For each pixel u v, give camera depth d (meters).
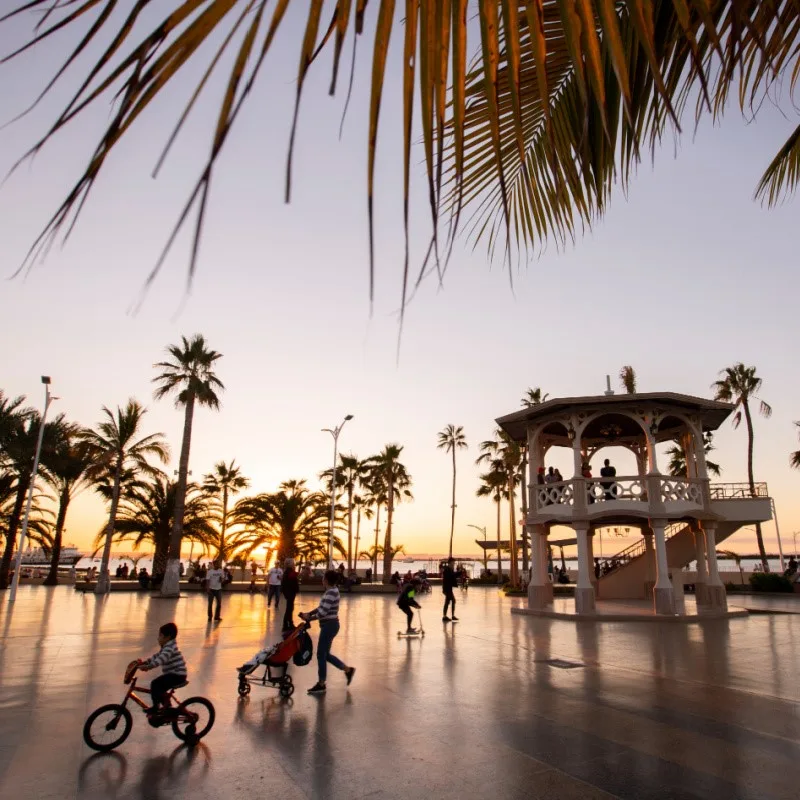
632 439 26.27
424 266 1.04
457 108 1.08
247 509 37.88
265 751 5.97
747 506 22.94
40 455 37.41
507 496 56.25
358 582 40.38
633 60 2.26
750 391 48.91
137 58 0.88
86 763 5.64
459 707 7.73
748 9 1.98
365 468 58.12
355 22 0.98
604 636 15.24
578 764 5.59
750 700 8.14
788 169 4.22
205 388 30.95
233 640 13.96
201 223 0.84
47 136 0.91
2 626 16.72
